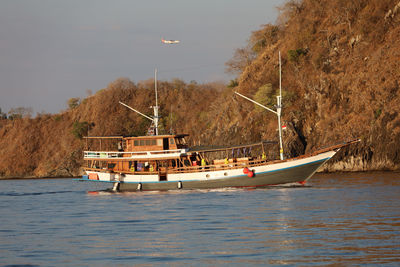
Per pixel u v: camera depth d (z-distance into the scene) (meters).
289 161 148.25
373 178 181.12
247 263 55.41
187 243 67.50
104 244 68.94
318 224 78.88
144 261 57.97
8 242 72.69
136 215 100.00
